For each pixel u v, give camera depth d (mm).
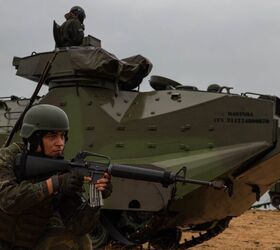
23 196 4465
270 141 11836
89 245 5152
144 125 12328
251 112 11961
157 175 4703
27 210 4656
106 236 11641
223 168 11625
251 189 12922
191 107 12172
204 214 12477
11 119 14727
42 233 4918
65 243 4922
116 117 12578
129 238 11766
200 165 11617
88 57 12820
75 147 12672
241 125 11953
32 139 4809
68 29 14039
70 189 4598
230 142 11930
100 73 12797
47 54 13555
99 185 4668
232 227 24703
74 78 13070
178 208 12094
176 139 12125
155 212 11461
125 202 11273
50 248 4879
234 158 11680
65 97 13141
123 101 13031
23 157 4723
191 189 11422
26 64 13945
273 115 11977
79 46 13938
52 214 4867
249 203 13531
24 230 4738
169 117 12227
